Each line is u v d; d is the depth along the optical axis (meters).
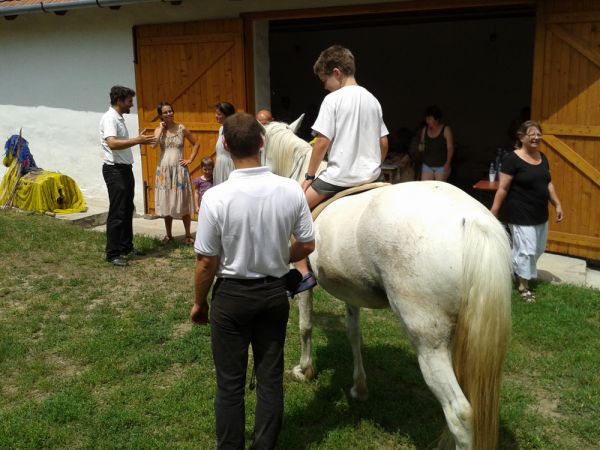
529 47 11.53
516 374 4.07
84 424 3.50
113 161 6.31
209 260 2.74
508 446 3.28
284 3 7.50
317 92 13.57
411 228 2.63
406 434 3.42
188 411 3.63
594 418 3.52
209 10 8.00
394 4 6.91
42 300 5.49
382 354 4.37
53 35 9.43
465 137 12.42
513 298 5.34
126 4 7.88
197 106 8.35
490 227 2.49
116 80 9.04
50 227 7.91
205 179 7.42
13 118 10.23
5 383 4.02
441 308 2.55
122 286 5.88
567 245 6.50
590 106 6.09
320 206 3.34
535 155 5.29
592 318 4.94
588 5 5.95
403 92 12.84
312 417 3.59
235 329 2.83
